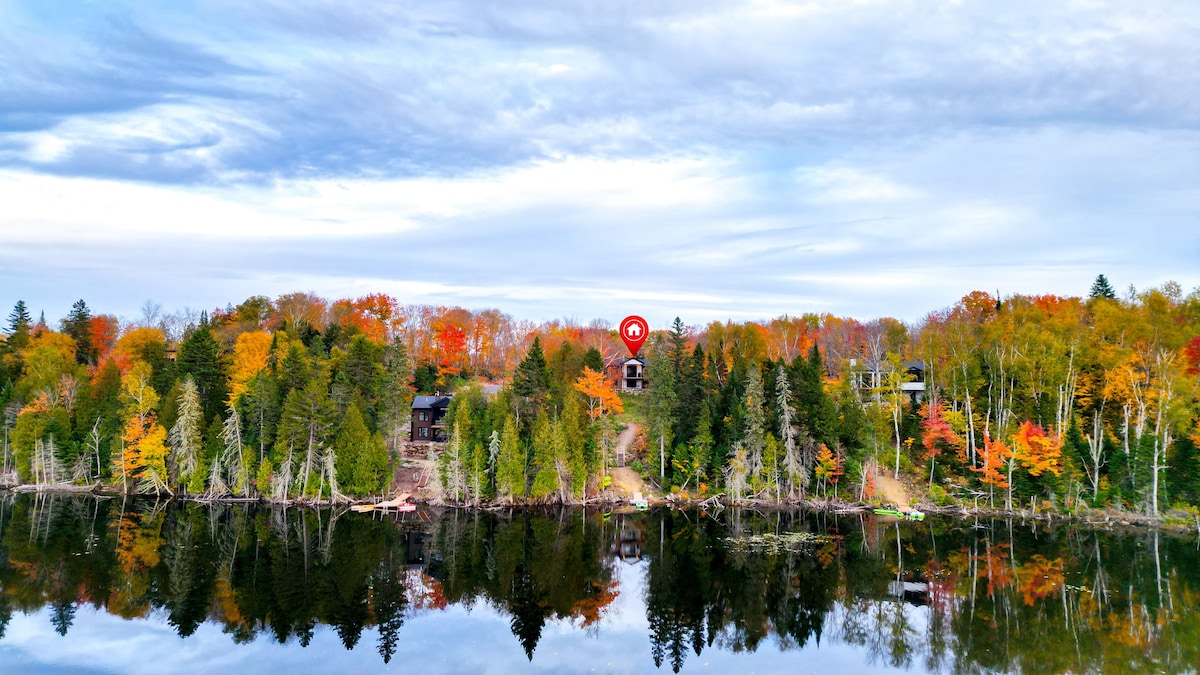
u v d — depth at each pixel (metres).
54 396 104.06
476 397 104.19
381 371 106.00
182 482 95.38
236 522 82.75
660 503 96.69
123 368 123.38
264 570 64.00
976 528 84.06
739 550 74.38
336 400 97.12
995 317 119.94
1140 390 90.00
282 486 91.25
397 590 59.12
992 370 100.56
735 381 103.31
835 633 50.62
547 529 83.25
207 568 64.19
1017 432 91.19
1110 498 87.69
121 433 96.56
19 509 87.81
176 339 166.00
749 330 132.88
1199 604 56.66
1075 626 51.97
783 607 56.66
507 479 90.94
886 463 101.81
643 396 110.31
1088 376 97.00
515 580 63.19
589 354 118.94
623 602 57.47
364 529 80.81
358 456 92.25
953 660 45.78
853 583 62.97
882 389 103.44
